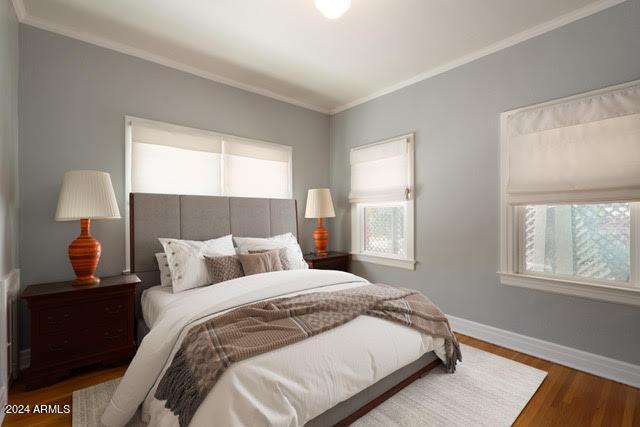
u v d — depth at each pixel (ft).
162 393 4.58
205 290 7.27
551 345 8.03
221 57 9.91
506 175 8.86
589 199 7.35
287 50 9.48
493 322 9.20
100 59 8.91
